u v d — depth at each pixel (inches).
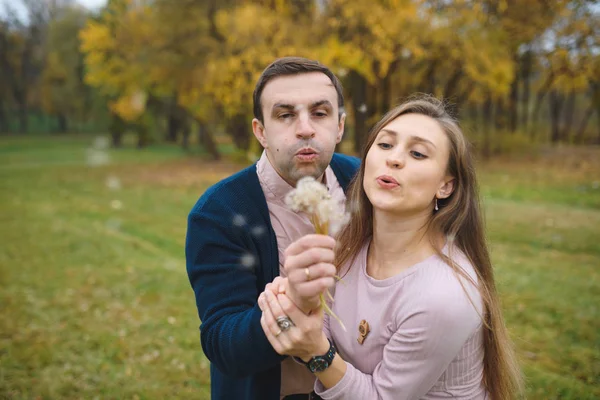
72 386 132.0
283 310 42.9
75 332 164.7
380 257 52.9
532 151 742.5
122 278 218.8
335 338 55.3
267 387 58.9
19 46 1567.4
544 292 187.0
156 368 141.6
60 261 244.7
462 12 533.6
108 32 671.8
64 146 1209.4
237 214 58.3
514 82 772.6
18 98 1631.4
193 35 646.5
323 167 56.8
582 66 678.5
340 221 40.1
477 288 48.8
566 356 139.9
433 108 51.6
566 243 256.1
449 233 51.0
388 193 48.7
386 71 563.8
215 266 55.6
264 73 57.5
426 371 46.4
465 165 50.6
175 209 386.6
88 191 486.3
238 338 47.4
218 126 866.1
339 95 61.1
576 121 1373.0
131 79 674.8
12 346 154.8
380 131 50.9
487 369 53.3
